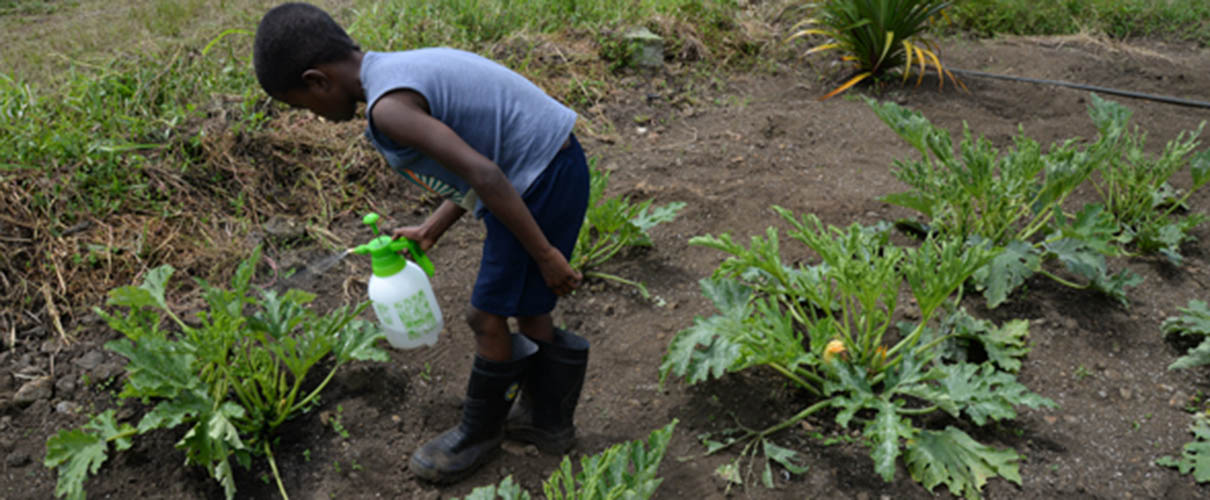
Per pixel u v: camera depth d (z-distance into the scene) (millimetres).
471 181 1747
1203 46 6133
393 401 2490
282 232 3188
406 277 2238
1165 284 3008
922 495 2152
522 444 2361
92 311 2738
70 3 6379
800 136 4285
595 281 3068
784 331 2303
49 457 2051
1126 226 3260
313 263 3086
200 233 3137
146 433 2287
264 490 2199
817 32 5254
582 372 2209
